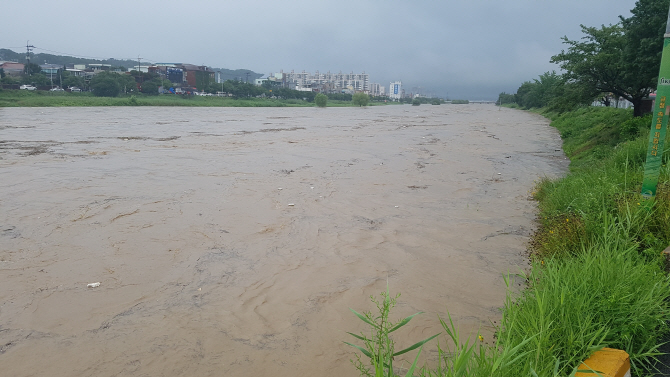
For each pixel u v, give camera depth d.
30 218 10.70
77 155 20.41
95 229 9.98
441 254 8.69
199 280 7.54
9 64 122.75
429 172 17.66
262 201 12.62
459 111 96.75
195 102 93.38
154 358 5.40
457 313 6.36
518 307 4.46
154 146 24.25
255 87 125.56
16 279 7.46
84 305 6.66
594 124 29.69
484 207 12.16
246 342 5.74
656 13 19.94
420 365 5.03
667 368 3.53
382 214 11.48
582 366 3.30
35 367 5.23
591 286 4.25
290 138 30.28
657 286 4.20
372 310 6.52
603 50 23.98
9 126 34.28
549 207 10.70
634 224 6.19
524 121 56.12
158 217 10.93
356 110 96.75
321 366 5.23
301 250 8.91
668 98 6.04
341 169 18.08
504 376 3.10
